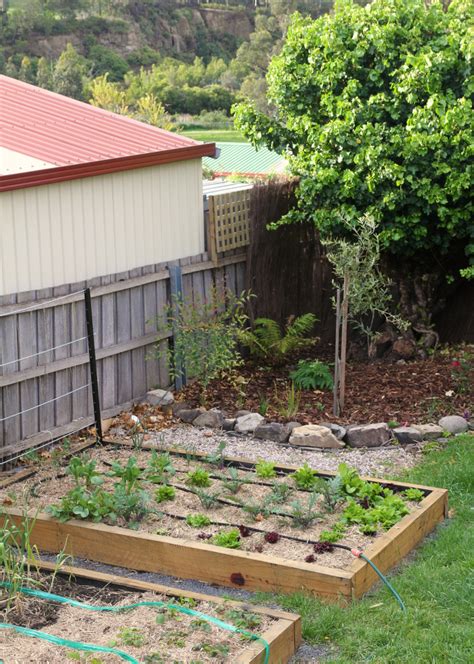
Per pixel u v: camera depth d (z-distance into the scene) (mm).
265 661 4477
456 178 9914
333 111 10609
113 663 4391
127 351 9594
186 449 7980
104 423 9086
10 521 6398
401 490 6867
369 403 9562
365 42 10328
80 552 6195
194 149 10406
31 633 4676
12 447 8180
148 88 52156
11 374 8133
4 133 9734
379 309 10883
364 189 10281
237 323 11383
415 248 10867
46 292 8477
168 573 5891
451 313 12000
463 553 5914
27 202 8500
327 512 6449
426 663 4602
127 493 6477
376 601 5355
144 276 9734
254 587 5602
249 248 11344
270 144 11500
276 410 9516
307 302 12047
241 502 6469
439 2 10828
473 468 7445
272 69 11055
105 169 9203
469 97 10203
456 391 9828
